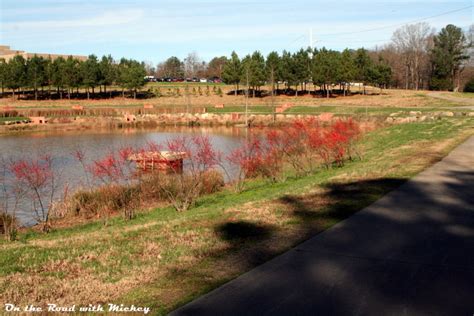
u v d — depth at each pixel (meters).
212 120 57.62
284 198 12.53
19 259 8.54
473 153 18.30
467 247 7.59
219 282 6.59
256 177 20.52
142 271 7.34
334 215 10.02
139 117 59.72
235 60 76.62
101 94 80.25
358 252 7.50
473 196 11.12
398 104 60.31
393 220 9.32
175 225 10.50
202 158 21.20
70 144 38.75
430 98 62.94
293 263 7.12
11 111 58.75
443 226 8.80
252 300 5.87
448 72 81.00
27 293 6.67
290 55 76.88
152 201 16.84
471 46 84.44
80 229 13.38
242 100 73.62
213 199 16.30
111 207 16.05
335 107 61.22
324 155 20.94
